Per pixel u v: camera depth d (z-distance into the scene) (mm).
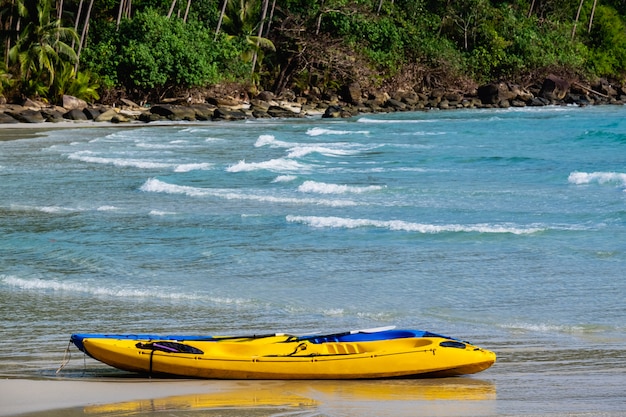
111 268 18078
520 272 17406
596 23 103250
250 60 74812
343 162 37156
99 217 24094
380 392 10016
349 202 26344
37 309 14742
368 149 42438
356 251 19562
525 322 13852
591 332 13188
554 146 44375
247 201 26859
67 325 13672
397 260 18641
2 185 30328
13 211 25125
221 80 71312
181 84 68688
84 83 64625
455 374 10719
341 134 51219
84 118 60656
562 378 10688
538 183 30359
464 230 21422
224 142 45719
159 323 13781
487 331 13344
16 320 14031
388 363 10531
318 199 26938
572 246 19734
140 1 76750
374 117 67250
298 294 15828
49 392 9945
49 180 31516
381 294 15812
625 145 44281
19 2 61875
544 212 24281
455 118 65625
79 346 10703
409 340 10969
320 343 11062
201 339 11125
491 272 17438
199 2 76000
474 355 10664
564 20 101250
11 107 60750
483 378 10727
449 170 34312
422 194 27984
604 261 18219
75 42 66875
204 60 68062
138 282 16812
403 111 75188
